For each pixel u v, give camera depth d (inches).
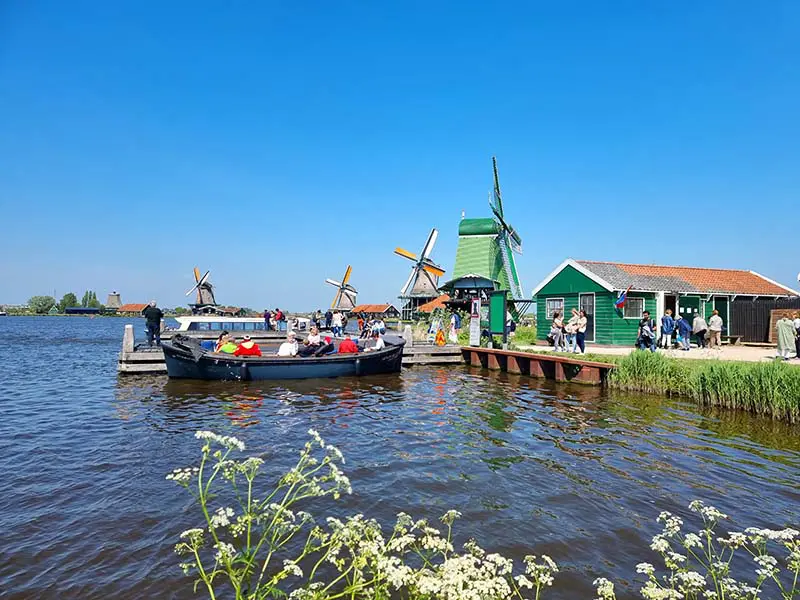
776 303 913.5
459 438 376.2
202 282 2824.8
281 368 649.0
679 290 933.8
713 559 197.5
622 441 368.2
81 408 483.2
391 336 1009.5
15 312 5777.6
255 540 209.5
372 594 128.1
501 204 1647.4
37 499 253.6
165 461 316.8
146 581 179.6
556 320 825.5
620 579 183.8
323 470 298.8
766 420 434.0
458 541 211.0
